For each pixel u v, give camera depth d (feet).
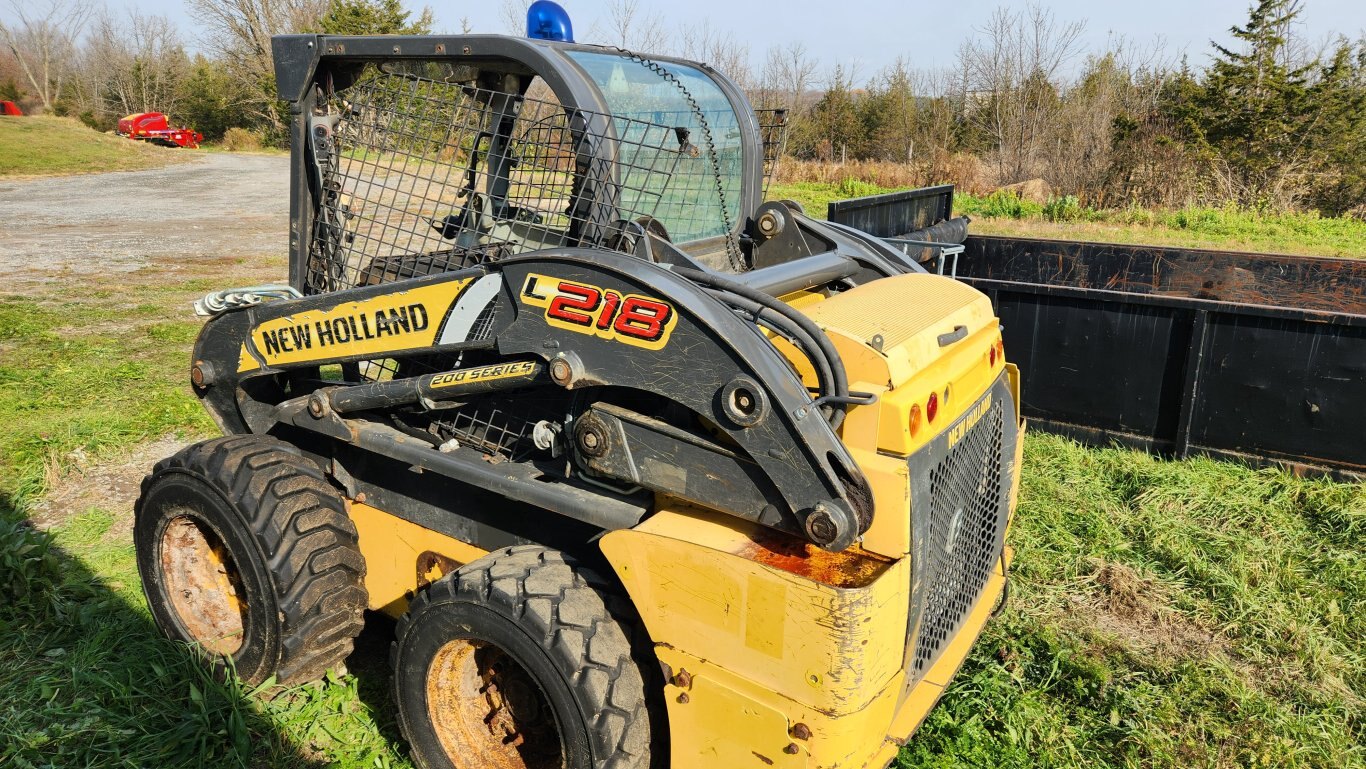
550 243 9.57
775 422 7.28
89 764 9.94
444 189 10.23
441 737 9.34
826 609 6.95
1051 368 19.63
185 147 143.74
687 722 7.91
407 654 9.22
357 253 10.90
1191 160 68.03
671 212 10.56
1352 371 16.67
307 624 10.23
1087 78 92.17
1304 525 15.94
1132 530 15.97
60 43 238.48
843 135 120.67
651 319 7.79
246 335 11.07
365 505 11.15
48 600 13.05
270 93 150.71
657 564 7.77
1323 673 12.06
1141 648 12.75
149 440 19.99
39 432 19.86
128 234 51.80
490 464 9.43
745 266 11.81
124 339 28.55
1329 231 51.39
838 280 11.42
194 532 11.51
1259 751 10.62
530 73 9.64
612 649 8.17
